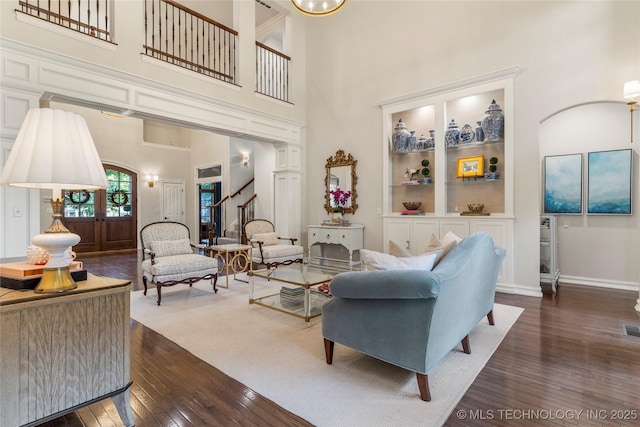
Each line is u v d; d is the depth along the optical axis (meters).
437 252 2.49
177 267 3.85
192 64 5.03
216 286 4.55
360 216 5.81
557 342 2.67
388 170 5.42
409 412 1.76
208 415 1.75
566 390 1.97
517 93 4.18
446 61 4.80
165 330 2.96
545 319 3.21
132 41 4.28
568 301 3.83
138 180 8.98
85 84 3.88
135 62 4.31
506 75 4.21
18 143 1.45
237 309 3.58
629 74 3.50
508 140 4.23
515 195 4.20
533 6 4.08
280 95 6.54
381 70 5.52
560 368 2.24
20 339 1.36
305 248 6.66
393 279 1.80
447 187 4.96
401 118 5.46
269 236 5.70
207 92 5.11
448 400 1.87
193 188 10.10
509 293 4.20
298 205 6.56
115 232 8.59
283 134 6.30
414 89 5.12
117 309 1.66
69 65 3.75
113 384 1.64
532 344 2.63
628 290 4.31
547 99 3.97
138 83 4.34
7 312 1.33
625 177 4.36
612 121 4.46
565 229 4.82
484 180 4.65
